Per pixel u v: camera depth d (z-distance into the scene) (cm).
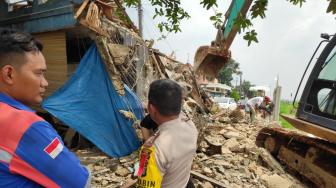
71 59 898
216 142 749
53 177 121
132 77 745
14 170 115
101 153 655
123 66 718
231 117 1290
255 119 1348
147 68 775
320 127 543
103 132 646
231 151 753
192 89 1030
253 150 728
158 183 171
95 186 496
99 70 666
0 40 124
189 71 1040
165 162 174
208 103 1220
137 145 677
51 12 691
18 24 764
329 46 563
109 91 668
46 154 120
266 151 718
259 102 1548
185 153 180
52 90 722
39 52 133
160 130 184
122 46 685
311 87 588
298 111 614
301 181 647
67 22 665
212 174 578
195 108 778
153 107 188
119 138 659
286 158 688
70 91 638
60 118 614
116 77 674
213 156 687
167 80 193
